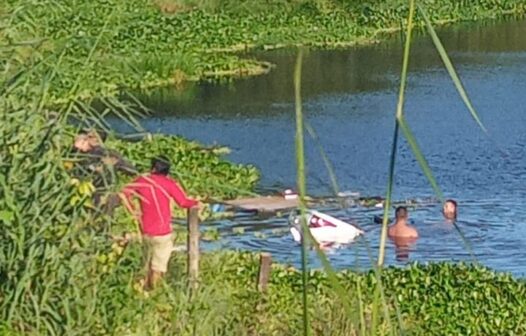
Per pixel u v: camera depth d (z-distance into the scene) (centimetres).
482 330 1504
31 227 977
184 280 1206
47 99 1026
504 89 3847
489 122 3259
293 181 2559
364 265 1816
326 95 3853
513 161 2753
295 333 1274
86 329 1005
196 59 4484
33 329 980
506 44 5106
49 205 987
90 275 1028
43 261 980
